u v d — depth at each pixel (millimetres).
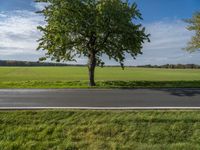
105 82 30453
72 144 9539
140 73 66375
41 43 28625
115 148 9289
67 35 27656
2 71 71750
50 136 10180
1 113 11977
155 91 20438
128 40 28125
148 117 11430
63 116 11766
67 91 20891
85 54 28859
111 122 11070
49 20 27969
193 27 30531
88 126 10773
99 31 26859
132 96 17547
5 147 9398
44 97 17250
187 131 10453
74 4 26984
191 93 19047
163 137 10070
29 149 9312
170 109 12883
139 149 9211
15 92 20250
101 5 26422
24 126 10906
